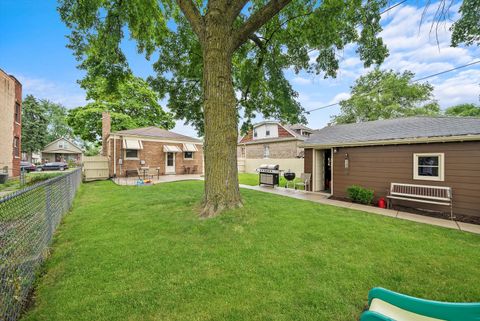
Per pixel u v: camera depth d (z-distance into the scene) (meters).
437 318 1.65
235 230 4.31
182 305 2.24
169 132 19.45
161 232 4.28
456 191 6.06
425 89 20.45
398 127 8.11
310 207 6.42
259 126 25.23
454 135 5.92
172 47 8.64
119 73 7.93
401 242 3.85
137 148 15.65
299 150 20.98
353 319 2.06
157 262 3.11
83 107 22.69
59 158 42.78
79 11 6.60
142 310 2.16
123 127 22.66
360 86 23.97
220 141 5.31
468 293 2.46
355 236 4.11
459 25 4.81
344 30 7.07
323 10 6.79
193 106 9.83
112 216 5.44
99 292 2.44
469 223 5.25
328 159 10.62
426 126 7.29
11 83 14.59
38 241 3.22
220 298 2.35
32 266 2.81
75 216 5.51
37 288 2.54
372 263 3.10
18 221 2.69
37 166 27.86
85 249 3.53
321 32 7.23
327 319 2.05
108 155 16.08
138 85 24.61
